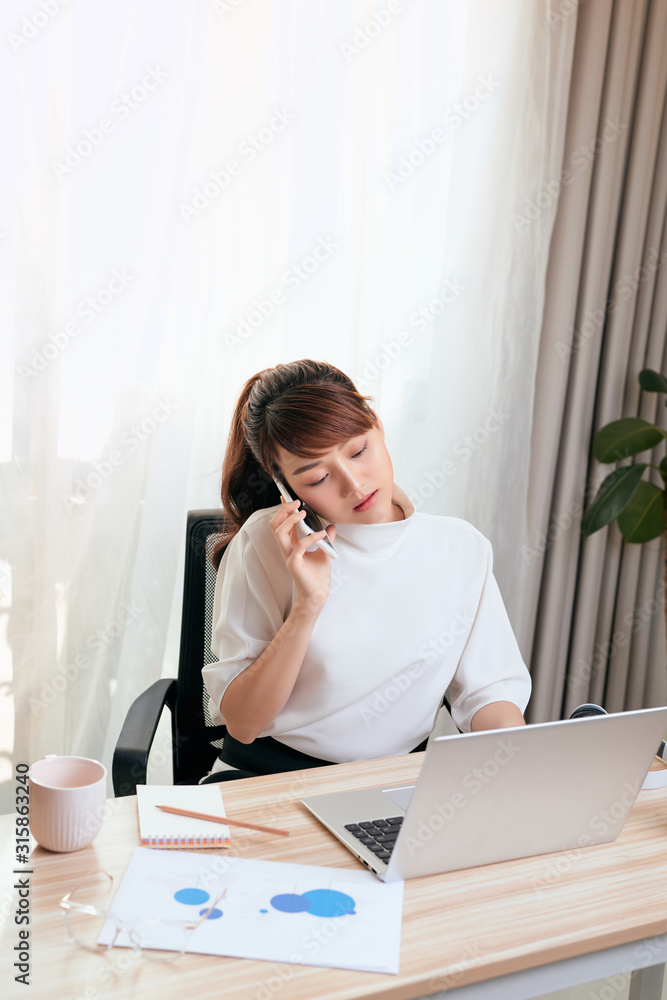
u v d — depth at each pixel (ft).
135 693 6.29
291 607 4.33
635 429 7.29
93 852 2.88
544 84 6.87
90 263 5.73
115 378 5.89
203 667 4.50
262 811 3.23
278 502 4.72
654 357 7.80
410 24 6.44
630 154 7.33
